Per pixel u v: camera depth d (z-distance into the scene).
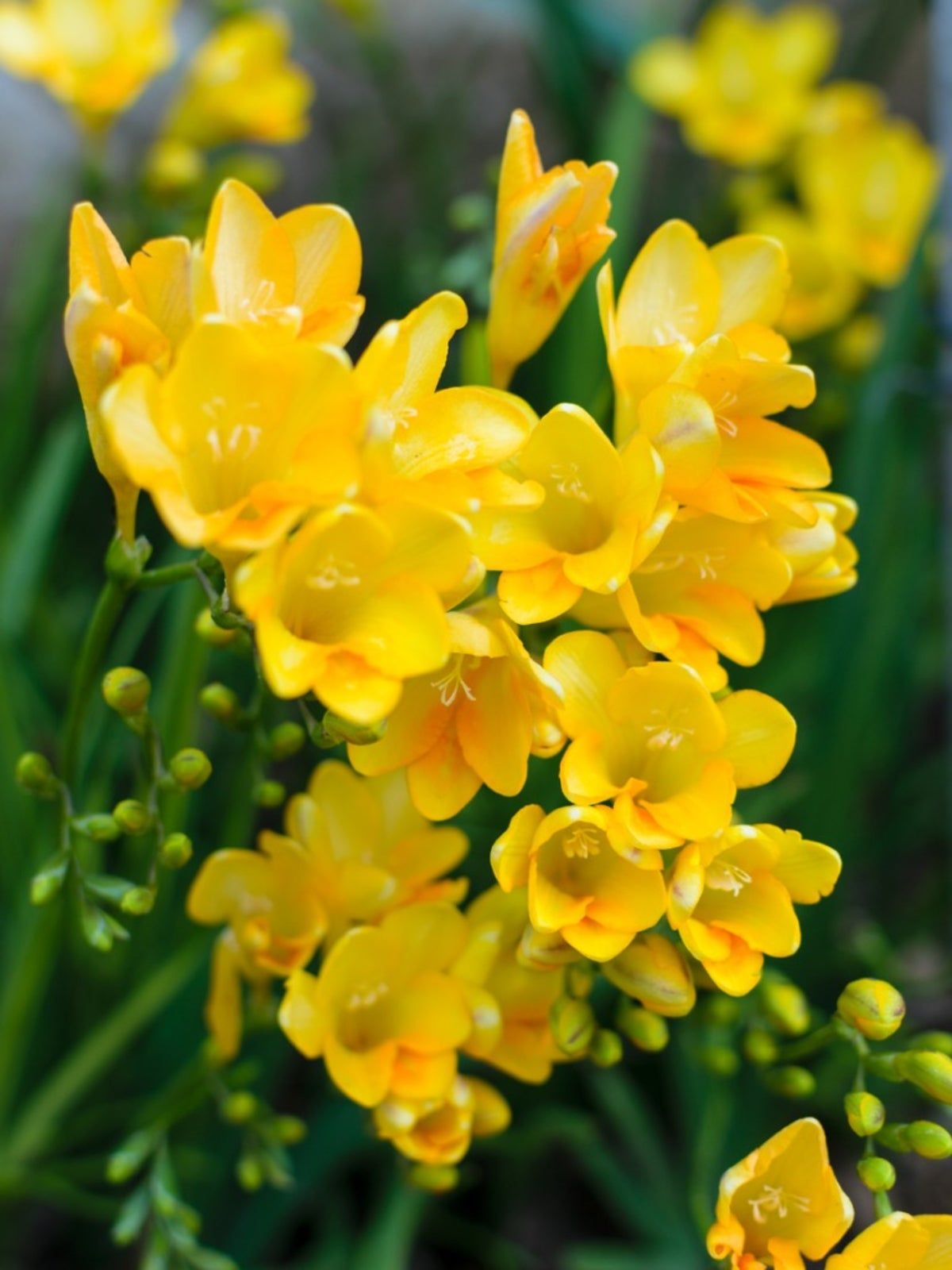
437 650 0.41
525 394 0.73
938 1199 0.62
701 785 0.44
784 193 0.87
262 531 0.40
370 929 0.46
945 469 0.63
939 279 0.62
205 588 0.45
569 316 0.66
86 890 0.49
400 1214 0.59
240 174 0.71
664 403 0.44
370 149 0.92
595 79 0.92
